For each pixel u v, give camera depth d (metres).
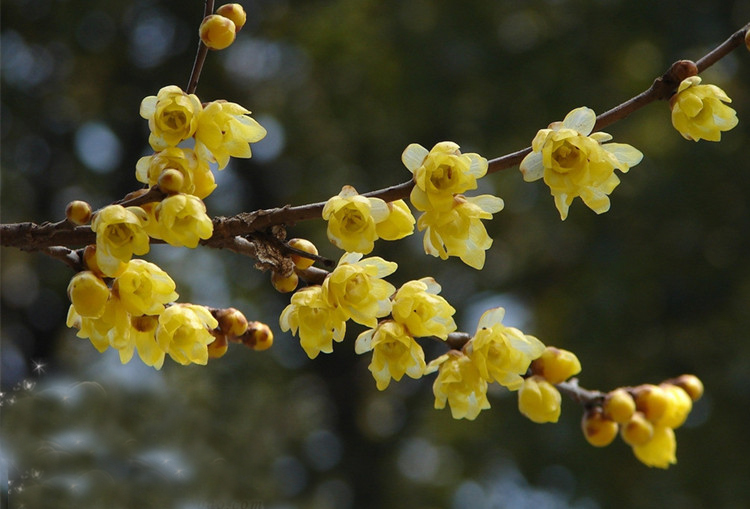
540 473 12.38
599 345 11.99
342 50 14.15
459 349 2.70
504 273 14.53
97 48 15.07
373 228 2.31
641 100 2.50
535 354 2.61
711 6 12.35
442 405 2.63
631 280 12.06
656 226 12.39
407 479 16.12
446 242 2.35
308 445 13.85
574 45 13.17
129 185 15.39
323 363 15.73
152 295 2.39
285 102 15.02
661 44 12.83
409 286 2.50
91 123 15.40
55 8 14.50
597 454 11.77
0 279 14.05
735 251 12.38
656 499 11.60
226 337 2.88
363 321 2.42
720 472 11.66
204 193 2.46
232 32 2.53
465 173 2.30
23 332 14.41
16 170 14.46
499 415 12.72
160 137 2.38
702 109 2.47
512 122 13.12
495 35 13.48
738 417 11.75
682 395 3.33
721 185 12.29
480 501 14.95
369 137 14.61
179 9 15.18
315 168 15.00
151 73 15.44
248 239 2.58
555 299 13.79
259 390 11.35
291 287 2.61
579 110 2.33
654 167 12.48
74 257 2.41
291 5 15.12
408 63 13.41
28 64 15.23
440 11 13.69
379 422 16.47
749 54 12.08
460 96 13.40
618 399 3.16
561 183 2.28
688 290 12.27
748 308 12.02
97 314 2.32
